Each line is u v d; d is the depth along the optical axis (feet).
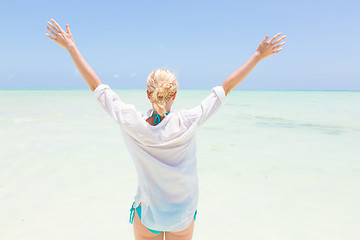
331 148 23.03
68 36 5.93
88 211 11.52
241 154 20.81
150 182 5.57
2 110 49.37
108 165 17.71
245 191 13.83
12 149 21.20
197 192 6.05
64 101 78.13
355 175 16.20
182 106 63.10
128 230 10.10
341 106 70.90
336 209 11.91
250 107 66.49
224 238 9.77
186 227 5.94
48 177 15.38
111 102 5.40
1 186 13.94
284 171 16.87
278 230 10.26
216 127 34.19
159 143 5.19
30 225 10.30
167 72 5.40
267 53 5.56
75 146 22.63
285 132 30.63
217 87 5.41
